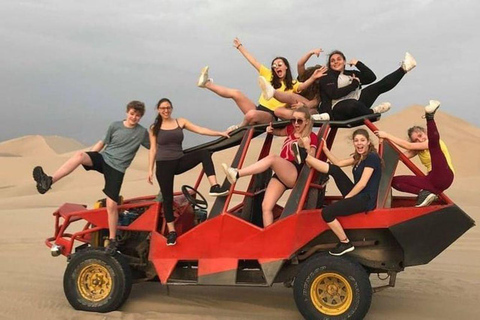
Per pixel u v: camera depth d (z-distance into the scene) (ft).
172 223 23.91
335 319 21.45
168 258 24.00
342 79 24.66
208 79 26.71
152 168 24.45
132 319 23.39
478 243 43.96
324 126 23.31
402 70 24.71
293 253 22.22
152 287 29.30
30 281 31.30
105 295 24.54
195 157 24.25
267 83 24.56
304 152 23.03
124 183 116.67
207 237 23.39
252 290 28.71
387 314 24.54
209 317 23.76
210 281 23.13
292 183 23.18
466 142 184.75
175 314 24.21
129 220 26.25
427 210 21.56
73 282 24.76
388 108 24.38
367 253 23.03
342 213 21.61
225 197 23.52
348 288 21.45
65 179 142.00
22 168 174.50
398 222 21.66
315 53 27.71
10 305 25.73
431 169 22.08
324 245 23.13
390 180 22.25
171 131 24.18
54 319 23.35
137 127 25.27
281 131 24.75
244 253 22.85
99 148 25.45
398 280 31.55
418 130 23.84
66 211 26.84
